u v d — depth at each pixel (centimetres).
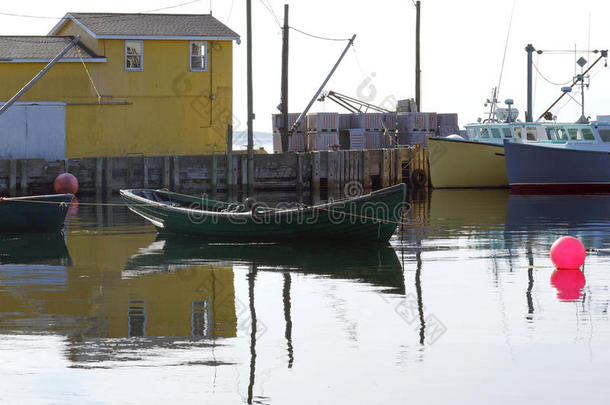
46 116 4481
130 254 2241
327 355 1235
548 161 4319
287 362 1202
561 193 4362
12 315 1491
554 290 1688
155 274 1930
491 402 1043
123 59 4816
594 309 1505
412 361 1202
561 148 4291
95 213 3450
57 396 1059
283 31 5159
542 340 1298
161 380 1119
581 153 4275
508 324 1404
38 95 4725
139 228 2852
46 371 1152
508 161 4388
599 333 1335
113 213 3453
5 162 4306
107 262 2106
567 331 1352
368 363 1195
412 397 1062
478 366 1175
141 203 2670
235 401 1048
